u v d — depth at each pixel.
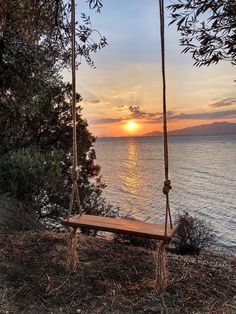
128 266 3.20
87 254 3.45
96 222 3.07
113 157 113.25
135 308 2.50
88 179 11.08
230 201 37.06
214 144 193.62
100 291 2.72
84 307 2.50
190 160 90.88
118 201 37.81
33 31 4.72
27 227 4.96
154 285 2.75
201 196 40.50
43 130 9.84
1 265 3.04
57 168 7.00
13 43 6.16
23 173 5.88
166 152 2.78
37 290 2.69
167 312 2.45
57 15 4.43
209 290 2.78
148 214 30.25
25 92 7.01
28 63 6.51
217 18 2.58
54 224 7.23
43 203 6.96
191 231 6.95
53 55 5.69
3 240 3.72
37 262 3.16
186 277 2.99
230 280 3.00
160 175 62.06
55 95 9.84
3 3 4.55
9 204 5.39
